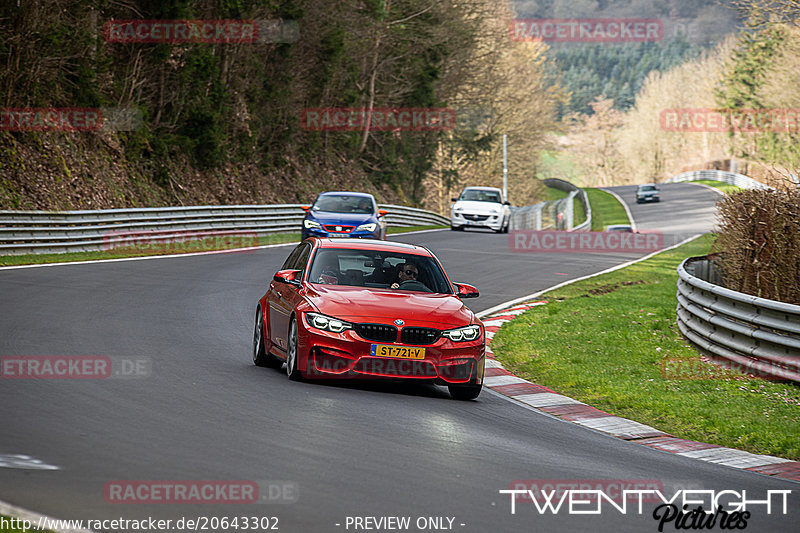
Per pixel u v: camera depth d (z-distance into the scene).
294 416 24.14
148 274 60.12
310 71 137.38
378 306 29.31
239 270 65.88
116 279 56.38
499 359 40.16
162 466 18.42
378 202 153.88
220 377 29.48
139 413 23.28
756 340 36.44
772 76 175.38
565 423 27.98
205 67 105.50
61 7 86.12
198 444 20.39
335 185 145.12
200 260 71.62
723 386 34.47
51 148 85.44
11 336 34.69
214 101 110.31
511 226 132.25
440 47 163.62
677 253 100.19
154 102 103.25
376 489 17.86
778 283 40.00
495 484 19.09
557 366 38.19
